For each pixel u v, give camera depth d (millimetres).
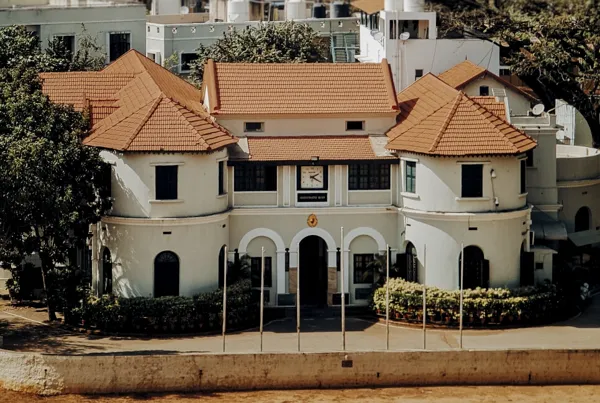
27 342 64312
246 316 67812
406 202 69875
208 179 68062
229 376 60312
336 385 60844
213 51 99188
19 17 97688
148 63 80500
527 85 99438
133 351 62344
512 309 67312
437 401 59438
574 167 76875
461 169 68062
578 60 94312
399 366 61000
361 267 71250
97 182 67500
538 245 71812
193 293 67625
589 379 61844
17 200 63688
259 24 104875
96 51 98625
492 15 87750
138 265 67312
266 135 72375
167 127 67750
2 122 66938
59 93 75938
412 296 67750
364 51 105000
